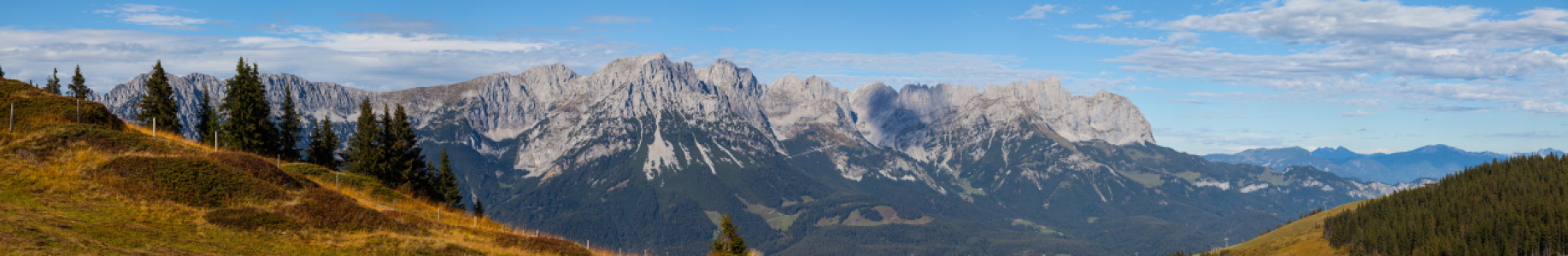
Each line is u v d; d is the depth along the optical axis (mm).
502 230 95938
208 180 70625
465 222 97500
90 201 62625
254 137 142000
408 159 142500
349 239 66000
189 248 55719
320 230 67000
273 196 71438
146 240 55719
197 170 71750
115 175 68500
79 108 86312
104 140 80438
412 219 80000
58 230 53281
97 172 68625
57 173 67000
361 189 103812
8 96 90188
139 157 72938
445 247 68438
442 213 99750
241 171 74312
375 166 136875
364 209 75062
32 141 75750
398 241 68000
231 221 63812
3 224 51344
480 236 78750
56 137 78188
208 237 59688
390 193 105000
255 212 66125
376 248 64500
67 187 64500
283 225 65562
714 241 87938
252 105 143000
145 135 92250
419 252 65938
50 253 47312
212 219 63562
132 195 65438
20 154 71688
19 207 57438
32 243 48250
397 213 81812
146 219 60906
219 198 68625
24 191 61812
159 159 72938
